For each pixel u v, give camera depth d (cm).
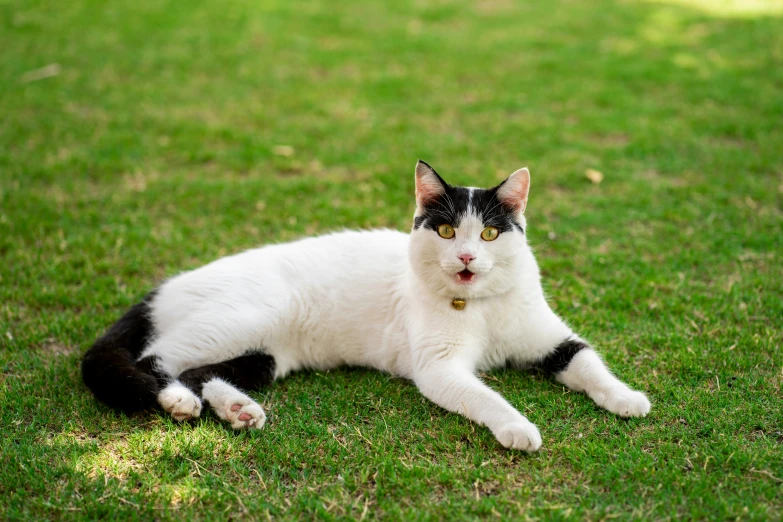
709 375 384
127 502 294
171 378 378
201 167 712
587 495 295
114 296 482
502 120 822
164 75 954
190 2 1282
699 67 963
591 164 705
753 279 487
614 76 943
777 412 347
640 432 337
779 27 1124
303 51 1066
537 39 1112
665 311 457
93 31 1102
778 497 291
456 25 1207
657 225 580
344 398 376
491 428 333
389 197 638
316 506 289
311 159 730
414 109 859
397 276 410
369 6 1308
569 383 384
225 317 393
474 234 364
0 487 304
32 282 493
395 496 298
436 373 366
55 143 740
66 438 338
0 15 1149
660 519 280
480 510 287
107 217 600
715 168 679
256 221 599
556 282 503
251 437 340
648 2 1323
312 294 413
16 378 390
